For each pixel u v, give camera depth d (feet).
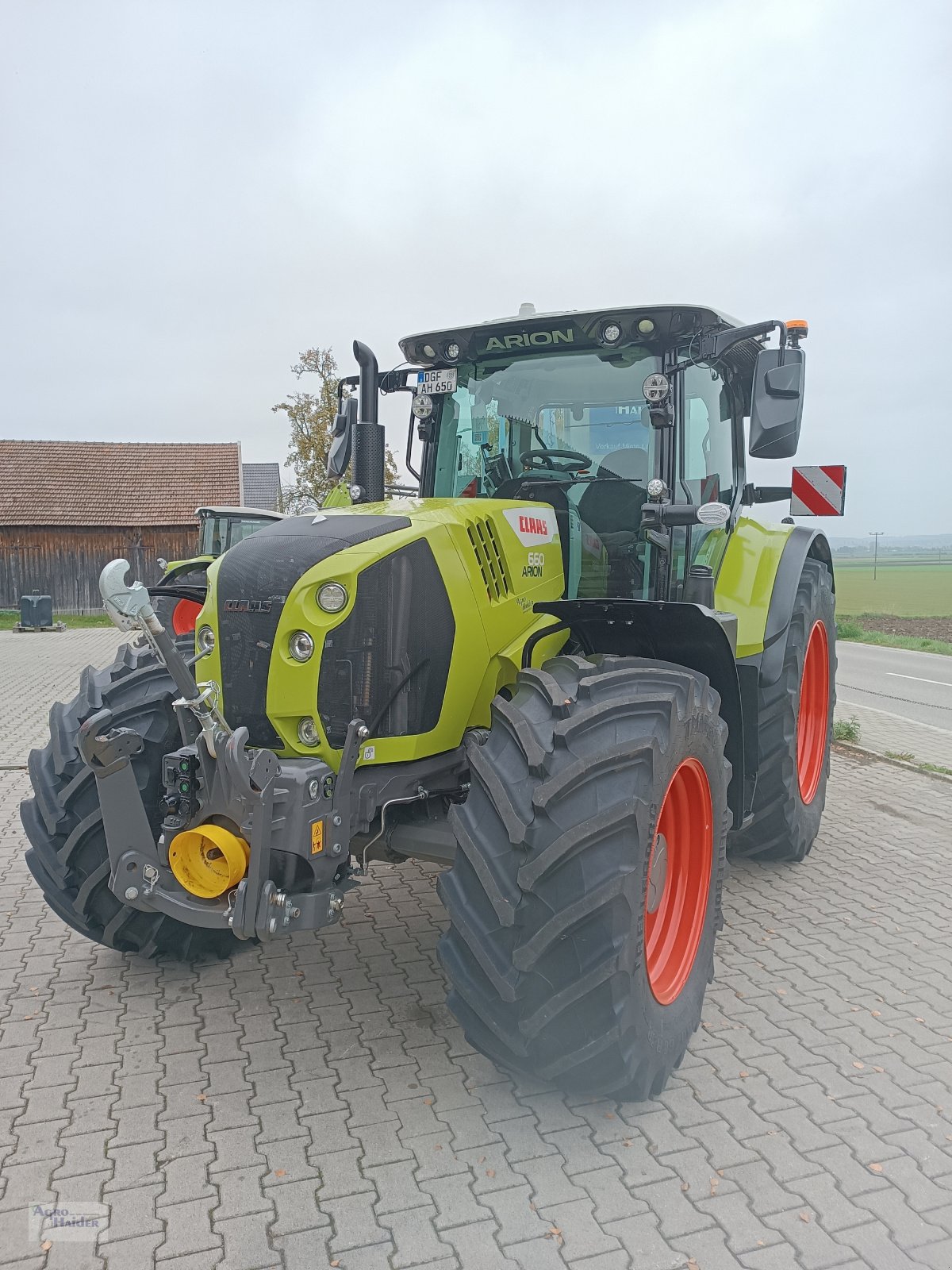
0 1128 8.74
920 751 26.12
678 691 9.60
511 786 8.65
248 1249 7.25
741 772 11.84
